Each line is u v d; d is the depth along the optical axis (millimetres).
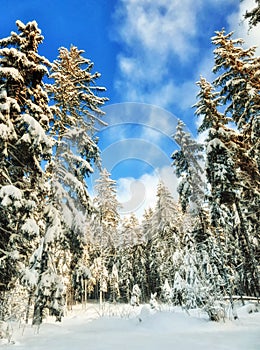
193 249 11703
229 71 15922
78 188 11641
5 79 10219
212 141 15766
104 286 26953
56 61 14445
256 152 14414
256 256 17703
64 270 17547
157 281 35094
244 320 10367
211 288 10180
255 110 14281
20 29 11812
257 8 11125
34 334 8156
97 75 14375
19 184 10461
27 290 10086
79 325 10570
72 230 11711
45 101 12227
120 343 6492
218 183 15633
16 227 9984
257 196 16406
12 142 10242
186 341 6582
